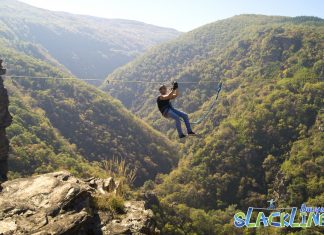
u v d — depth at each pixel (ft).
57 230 20.26
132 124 404.77
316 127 307.78
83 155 321.32
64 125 350.23
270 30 527.40
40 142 238.07
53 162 217.36
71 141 334.03
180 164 362.33
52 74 426.51
